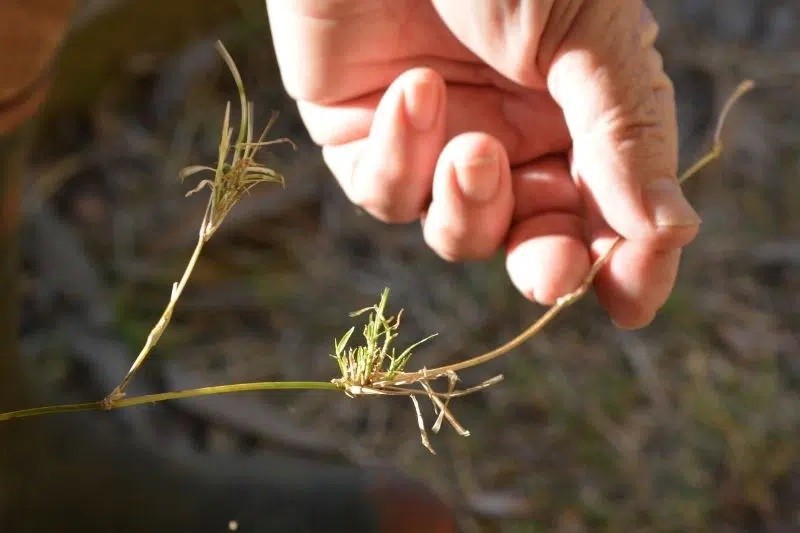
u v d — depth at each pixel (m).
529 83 0.38
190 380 0.58
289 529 0.47
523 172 0.39
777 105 0.75
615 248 0.37
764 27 0.79
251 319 0.62
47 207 0.62
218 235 0.64
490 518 0.56
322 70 0.40
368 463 0.57
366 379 0.34
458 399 0.59
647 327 0.63
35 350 0.57
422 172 0.39
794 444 0.59
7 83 0.38
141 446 0.48
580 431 0.59
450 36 0.40
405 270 0.65
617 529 0.56
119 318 0.59
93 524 0.45
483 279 0.63
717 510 0.57
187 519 0.47
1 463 0.43
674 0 0.79
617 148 0.36
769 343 0.63
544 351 0.61
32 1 0.37
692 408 0.60
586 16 0.36
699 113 0.73
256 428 0.57
